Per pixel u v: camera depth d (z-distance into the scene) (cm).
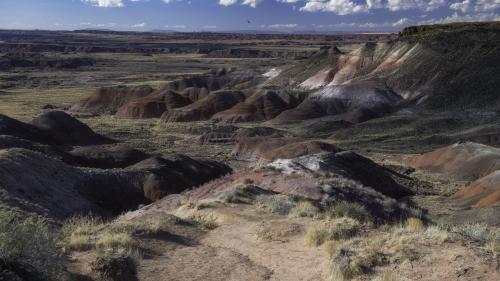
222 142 7325
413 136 7244
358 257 1001
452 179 5066
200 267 1134
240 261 1176
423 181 4828
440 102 8412
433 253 975
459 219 3005
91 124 8775
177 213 1917
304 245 1253
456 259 930
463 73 8819
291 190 2691
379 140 7194
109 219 2941
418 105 8550
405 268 938
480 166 5072
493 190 3728
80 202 3325
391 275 908
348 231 1249
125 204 3691
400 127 7675
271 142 6225
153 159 4447
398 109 8662
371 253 1008
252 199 2080
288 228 1402
